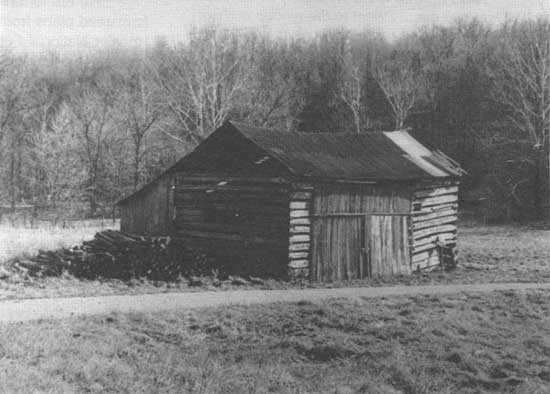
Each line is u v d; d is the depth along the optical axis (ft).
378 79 211.41
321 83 212.02
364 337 43.55
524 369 37.60
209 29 176.45
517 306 53.93
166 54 208.33
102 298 53.21
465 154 187.21
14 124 174.60
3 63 177.37
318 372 37.32
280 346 41.98
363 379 36.17
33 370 32.71
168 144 184.96
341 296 56.80
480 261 92.17
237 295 56.65
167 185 79.15
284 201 68.08
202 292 58.34
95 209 171.83
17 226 128.67
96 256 63.77
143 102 172.86
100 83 211.61
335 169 71.61
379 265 74.28
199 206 76.13
